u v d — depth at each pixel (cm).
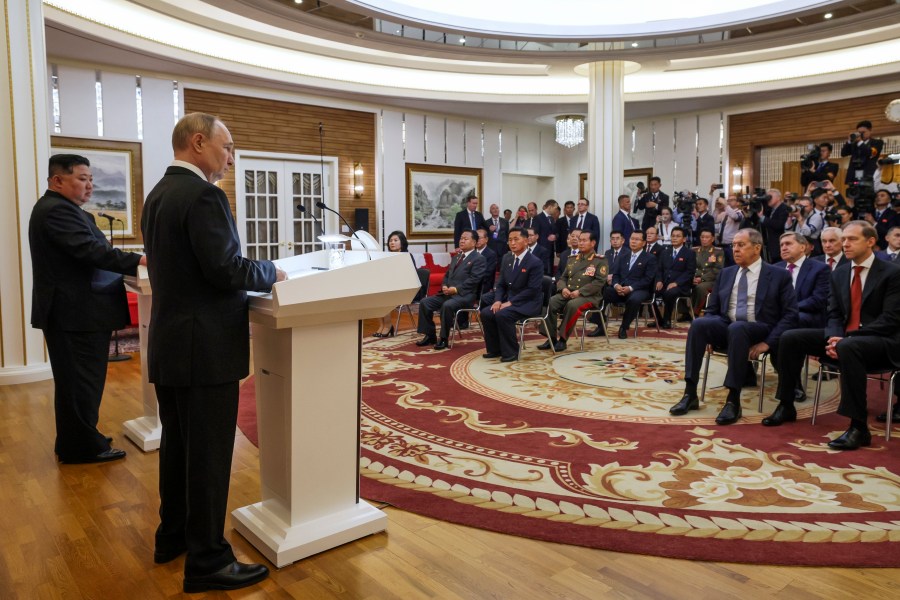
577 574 227
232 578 219
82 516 278
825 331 392
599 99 942
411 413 435
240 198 1005
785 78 1008
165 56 820
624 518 271
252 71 921
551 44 886
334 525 248
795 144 1111
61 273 328
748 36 830
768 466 330
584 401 464
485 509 281
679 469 328
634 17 862
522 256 627
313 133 1072
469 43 859
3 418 427
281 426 243
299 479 240
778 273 415
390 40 824
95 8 746
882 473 319
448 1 820
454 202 1269
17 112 514
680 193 985
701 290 815
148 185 905
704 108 1185
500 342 613
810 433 385
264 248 1036
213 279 202
